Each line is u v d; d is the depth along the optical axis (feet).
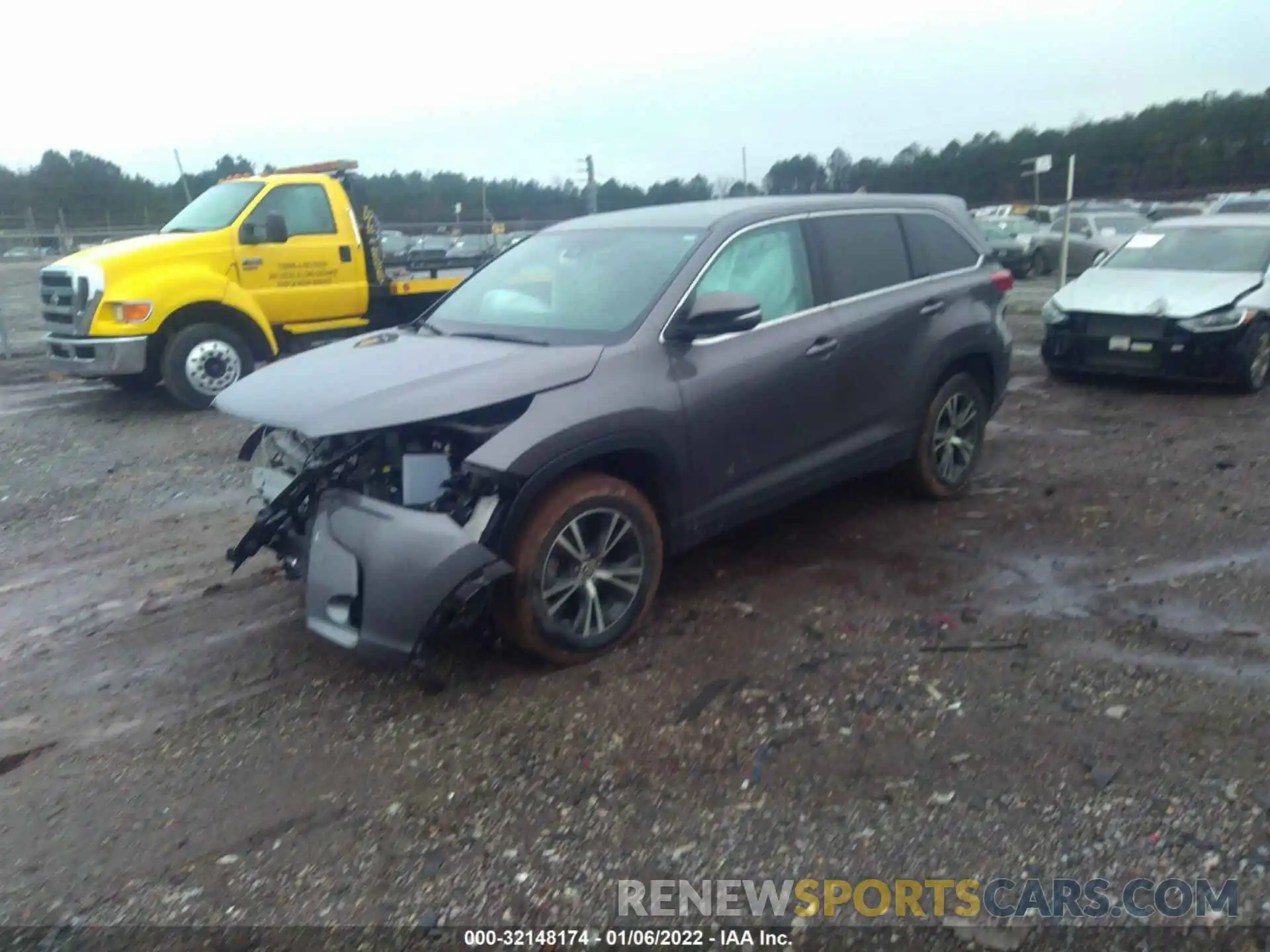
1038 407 31.01
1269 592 16.42
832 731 12.73
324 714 13.73
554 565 14.14
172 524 22.22
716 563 18.43
